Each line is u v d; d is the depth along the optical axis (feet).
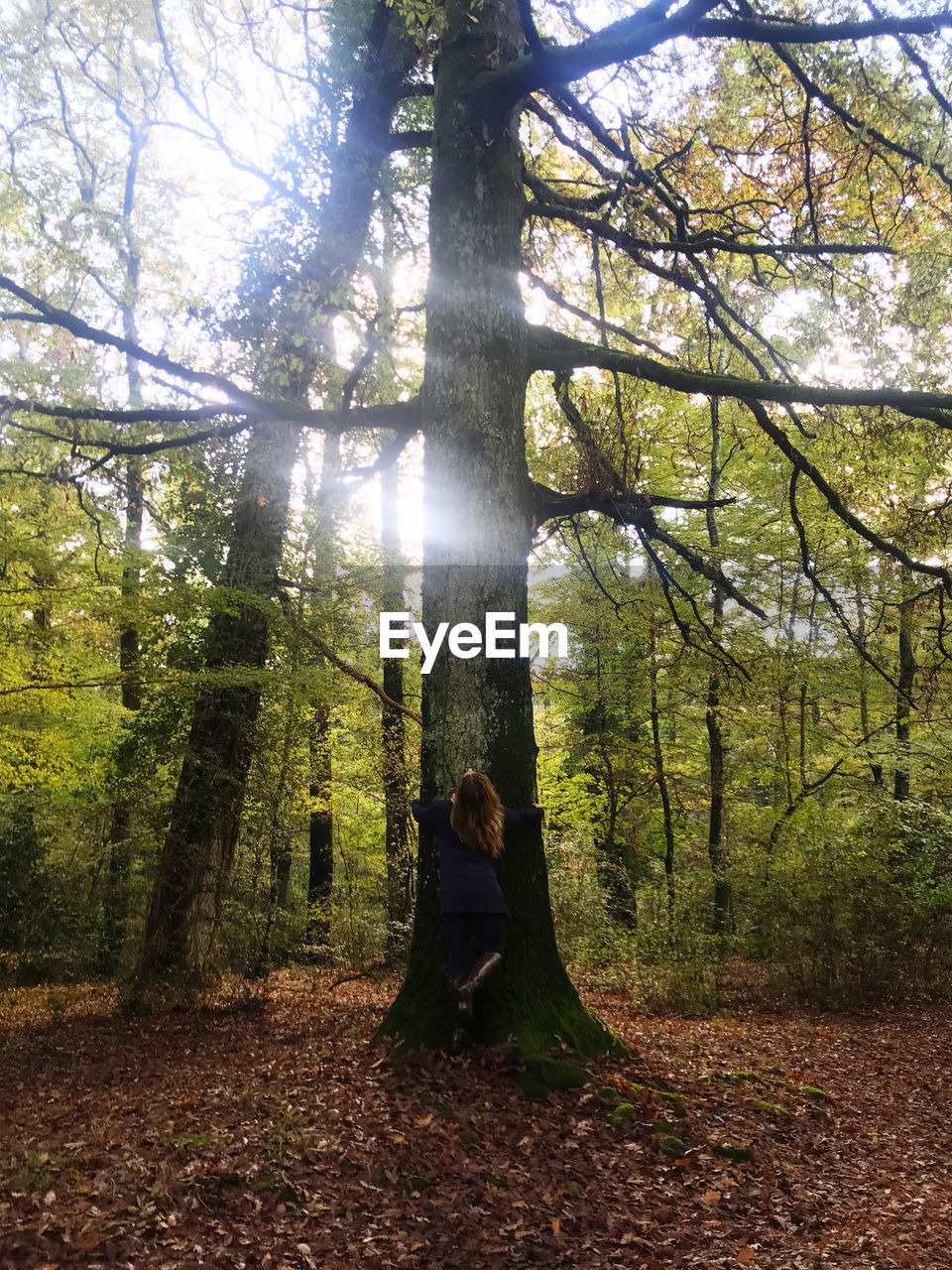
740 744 65.72
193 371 25.35
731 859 47.44
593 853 54.75
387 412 24.82
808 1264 11.66
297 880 66.28
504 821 18.83
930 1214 14.07
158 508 37.83
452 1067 17.10
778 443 28.09
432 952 19.11
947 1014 34.40
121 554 33.81
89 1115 15.74
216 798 32.86
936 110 24.73
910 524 29.96
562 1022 18.34
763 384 23.56
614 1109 15.94
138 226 41.47
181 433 30.99
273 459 32.42
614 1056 18.37
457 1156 13.53
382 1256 10.73
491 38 21.76
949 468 37.91
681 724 65.57
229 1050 22.68
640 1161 14.46
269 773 36.14
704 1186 13.99
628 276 34.47
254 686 32.09
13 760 44.57
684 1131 15.66
